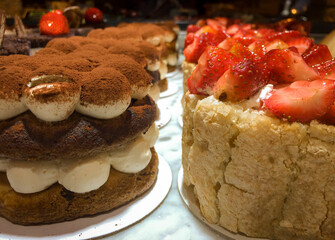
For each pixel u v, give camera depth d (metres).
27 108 0.18
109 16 0.60
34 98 0.17
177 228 0.19
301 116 0.16
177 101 0.40
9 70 0.18
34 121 0.18
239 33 0.38
